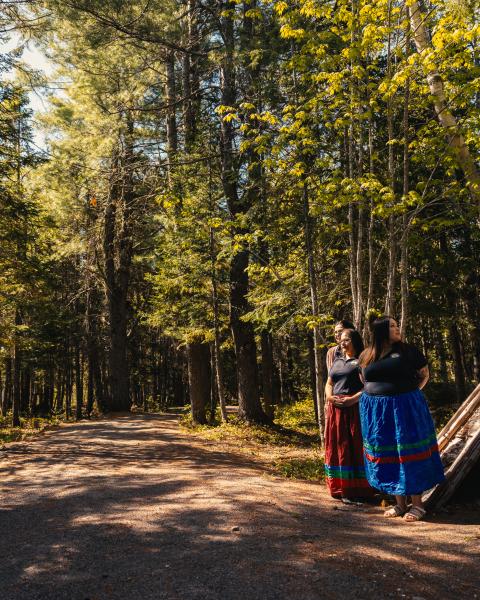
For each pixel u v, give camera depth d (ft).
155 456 31.71
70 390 109.19
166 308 60.44
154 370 127.85
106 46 48.91
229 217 51.60
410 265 41.68
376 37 23.59
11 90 47.55
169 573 9.91
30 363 91.09
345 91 26.17
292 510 14.89
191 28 51.80
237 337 55.47
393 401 14.40
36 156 49.57
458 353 49.55
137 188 56.49
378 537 12.19
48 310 76.07
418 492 13.84
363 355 15.07
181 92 61.05
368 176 23.97
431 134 25.34
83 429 52.80
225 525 12.98
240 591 8.96
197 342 58.23
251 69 43.19
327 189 24.85
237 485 18.74
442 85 24.20
